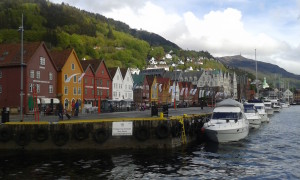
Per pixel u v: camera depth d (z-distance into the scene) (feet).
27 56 174.40
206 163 71.72
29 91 171.42
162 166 68.18
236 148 90.99
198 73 451.94
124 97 274.98
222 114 107.65
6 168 66.13
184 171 64.18
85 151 85.46
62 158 76.43
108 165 68.64
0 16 493.77
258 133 127.75
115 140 87.97
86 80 220.64
